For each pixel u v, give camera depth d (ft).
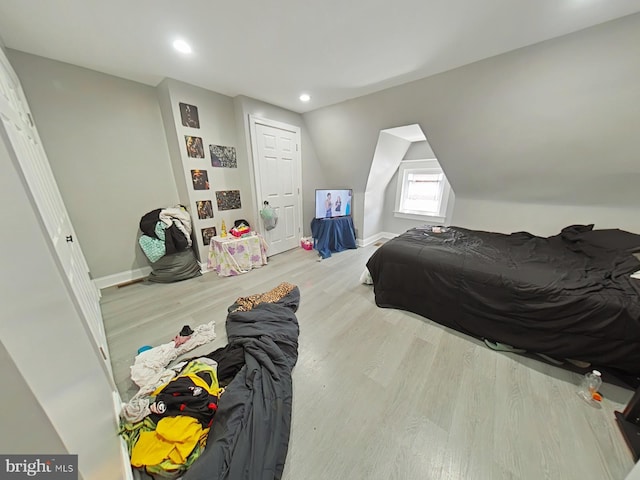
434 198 12.89
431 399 4.26
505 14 4.49
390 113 8.84
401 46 5.59
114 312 6.98
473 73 6.40
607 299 4.31
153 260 8.58
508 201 9.30
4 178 1.72
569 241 7.25
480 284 5.61
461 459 3.35
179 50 5.90
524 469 3.23
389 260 7.12
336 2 4.22
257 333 5.62
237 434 3.36
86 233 7.79
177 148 8.49
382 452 3.45
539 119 6.48
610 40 4.67
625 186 6.70
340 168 12.82
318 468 3.26
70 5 4.29
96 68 7.02
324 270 10.19
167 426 3.41
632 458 3.31
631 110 5.31
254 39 5.37
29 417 1.61
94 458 2.32
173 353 5.25
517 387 4.48
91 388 2.53
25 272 1.76
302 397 4.31
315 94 8.75
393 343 5.71
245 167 10.13
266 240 11.42
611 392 4.33
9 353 1.48
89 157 7.48
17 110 4.42
